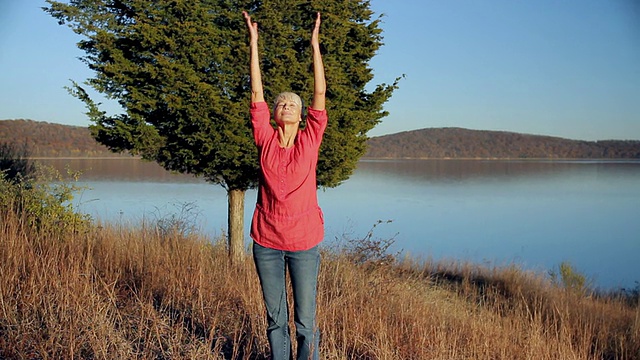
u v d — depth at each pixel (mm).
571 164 158750
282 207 3660
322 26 7938
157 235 7559
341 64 8305
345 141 8062
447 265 14055
